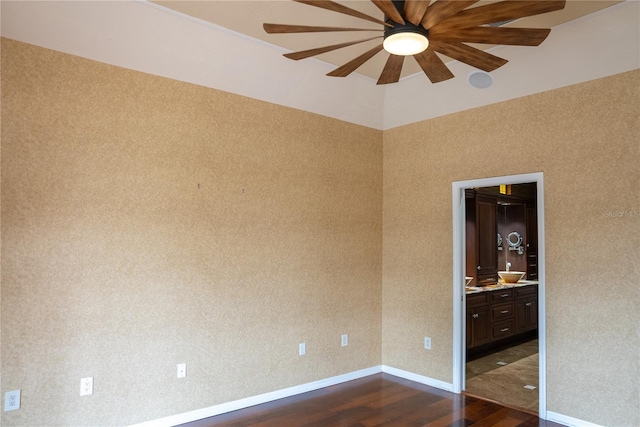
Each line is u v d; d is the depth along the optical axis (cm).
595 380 324
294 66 375
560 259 346
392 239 479
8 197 271
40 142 283
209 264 354
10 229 271
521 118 376
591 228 331
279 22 307
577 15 292
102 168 306
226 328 362
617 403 313
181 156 342
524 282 641
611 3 278
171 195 336
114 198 310
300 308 411
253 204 382
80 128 298
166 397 329
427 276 443
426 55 240
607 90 326
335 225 444
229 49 336
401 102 452
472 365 500
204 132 355
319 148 434
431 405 380
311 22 307
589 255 331
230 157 370
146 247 323
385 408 373
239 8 288
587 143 335
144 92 326
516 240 705
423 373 441
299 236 414
